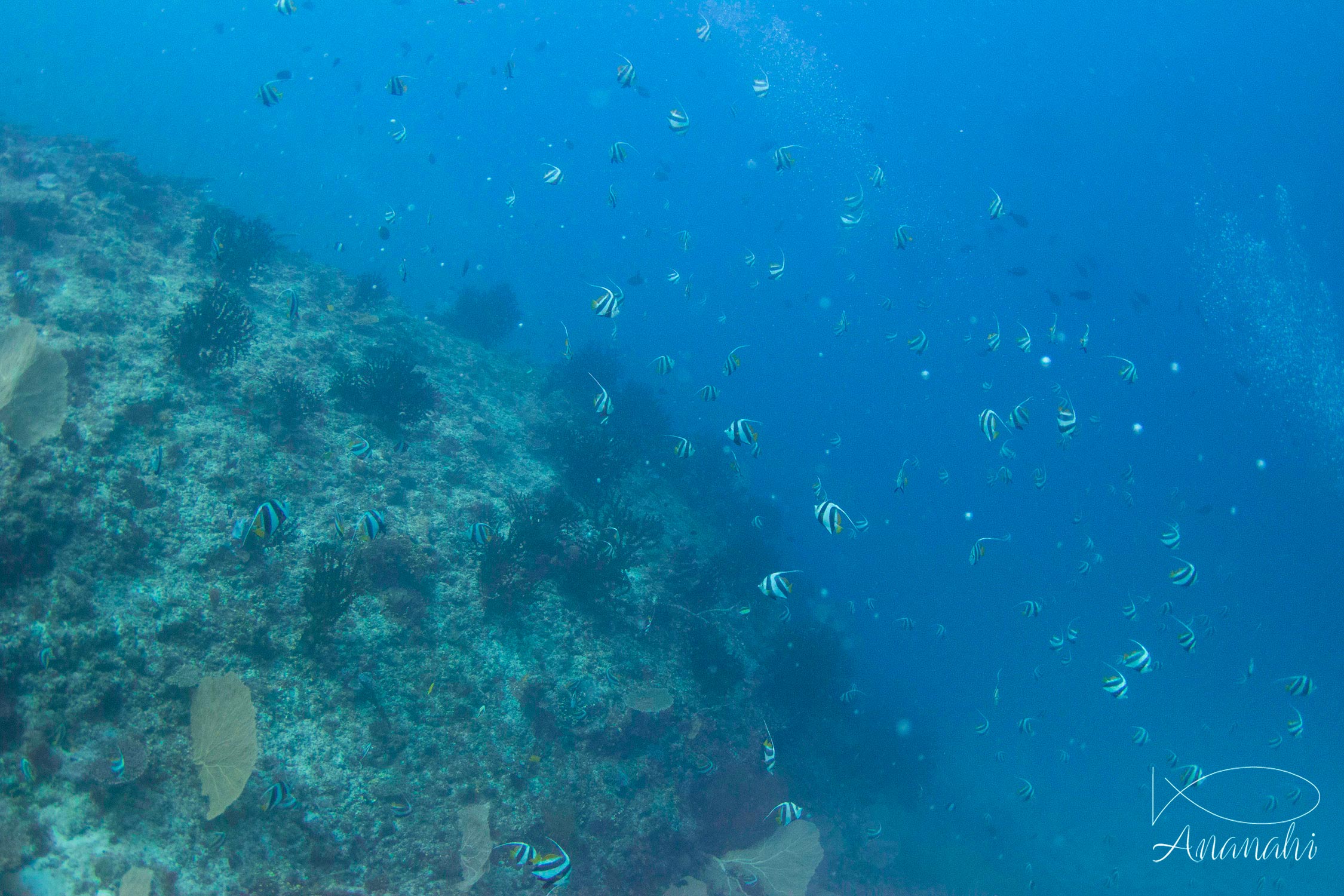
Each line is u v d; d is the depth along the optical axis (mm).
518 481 10148
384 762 5609
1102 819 15516
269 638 5684
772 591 4863
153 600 5230
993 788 15828
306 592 5969
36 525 4836
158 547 5586
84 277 7941
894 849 10953
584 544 8992
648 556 10820
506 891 5512
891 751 13469
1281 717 24094
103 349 6953
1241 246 32500
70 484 5316
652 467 15156
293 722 5359
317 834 4891
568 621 8180
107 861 3859
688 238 12484
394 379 9367
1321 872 13688
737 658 9703
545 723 6938
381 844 5148
